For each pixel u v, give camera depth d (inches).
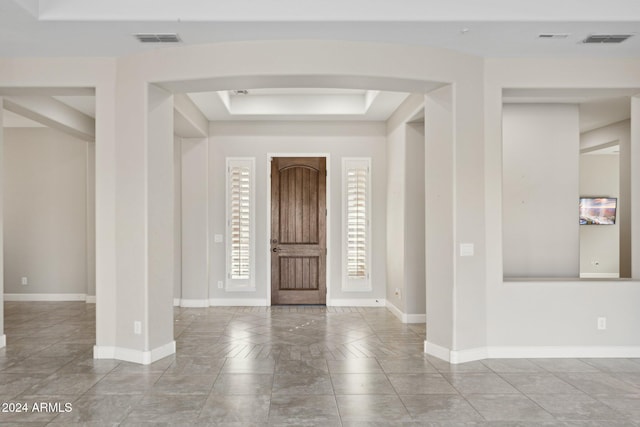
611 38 163.3
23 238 317.7
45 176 318.3
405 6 147.4
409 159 247.8
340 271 295.9
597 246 410.9
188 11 146.5
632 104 196.4
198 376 161.0
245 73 166.2
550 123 249.6
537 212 247.9
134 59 177.5
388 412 130.5
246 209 294.8
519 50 174.9
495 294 182.9
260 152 295.1
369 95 256.2
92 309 283.6
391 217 279.7
